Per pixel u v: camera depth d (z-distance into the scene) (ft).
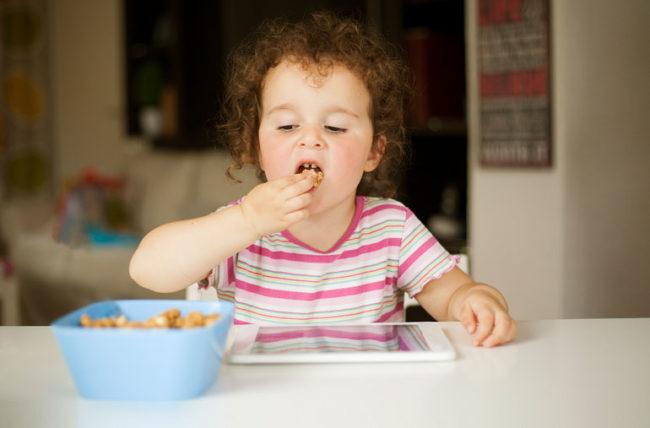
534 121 8.46
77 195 12.83
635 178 8.63
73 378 2.31
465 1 10.40
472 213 9.55
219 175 14.66
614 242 8.52
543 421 2.10
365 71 3.66
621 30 8.46
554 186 8.33
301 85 3.53
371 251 4.00
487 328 2.94
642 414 2.15
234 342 2.86
